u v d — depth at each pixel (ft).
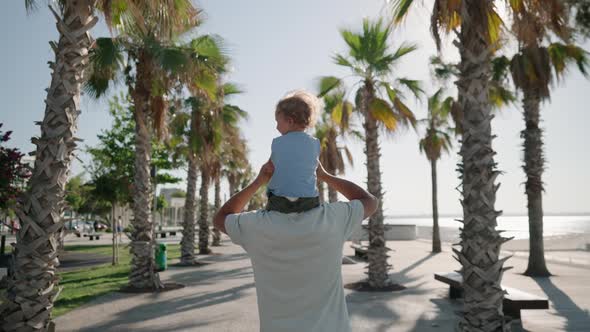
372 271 37.24
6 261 54.03
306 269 4.38
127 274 47.37
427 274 46.73
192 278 44.19
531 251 45.65
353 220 4.74
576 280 41.39
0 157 30.73
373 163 38.32
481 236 16.24
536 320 25.36
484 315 15.90
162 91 38.45
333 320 4.42
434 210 78.33
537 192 45.88
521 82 44.55
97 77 34.91
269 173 4.75
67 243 114.73
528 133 47.01
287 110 4.84
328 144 71.41
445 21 19.26
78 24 17.33
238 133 71.56
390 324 24.21
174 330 23.13
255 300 31.71
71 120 16.94
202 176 79.46
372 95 38.88
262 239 4.39
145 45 34.53
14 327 15.48
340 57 38.68
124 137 66.13
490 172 16.57
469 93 17.15
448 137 80.38
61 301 31.12
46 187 16.24
